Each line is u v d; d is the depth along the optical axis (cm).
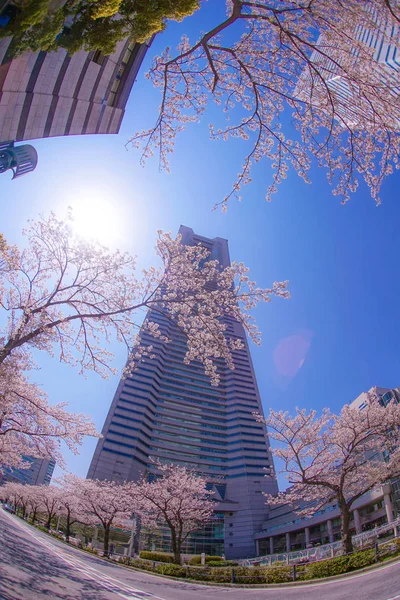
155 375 7575
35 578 892
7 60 1538
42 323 1086
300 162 726
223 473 7031
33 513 6041
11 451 2347
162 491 2819
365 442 2000
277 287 1091
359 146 638
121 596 931
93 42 576
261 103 752
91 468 5931
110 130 2602
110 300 1183
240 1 575
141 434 6656
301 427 1950
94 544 5216
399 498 3244
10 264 1159
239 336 9150
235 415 7894
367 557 1255
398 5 461
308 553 2266
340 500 1686
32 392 1820
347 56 562
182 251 1135
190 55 745
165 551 5512
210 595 1209
